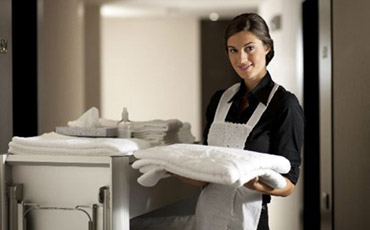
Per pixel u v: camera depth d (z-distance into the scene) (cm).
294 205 338
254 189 135
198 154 130
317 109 331
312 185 327
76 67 389
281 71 379
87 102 431
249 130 148
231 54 148
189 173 126
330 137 252
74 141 146
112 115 492
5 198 146
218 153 129
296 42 338
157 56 496
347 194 237
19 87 284
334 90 249
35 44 286
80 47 401
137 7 454
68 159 142
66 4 357
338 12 244
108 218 140
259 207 146
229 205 146
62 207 145
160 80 498
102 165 141
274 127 147
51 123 314
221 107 161
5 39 227
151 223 178
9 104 231
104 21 478
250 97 152
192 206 204
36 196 148
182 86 501
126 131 164
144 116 500
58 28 335
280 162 134
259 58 145
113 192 139
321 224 265
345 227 238
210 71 502
